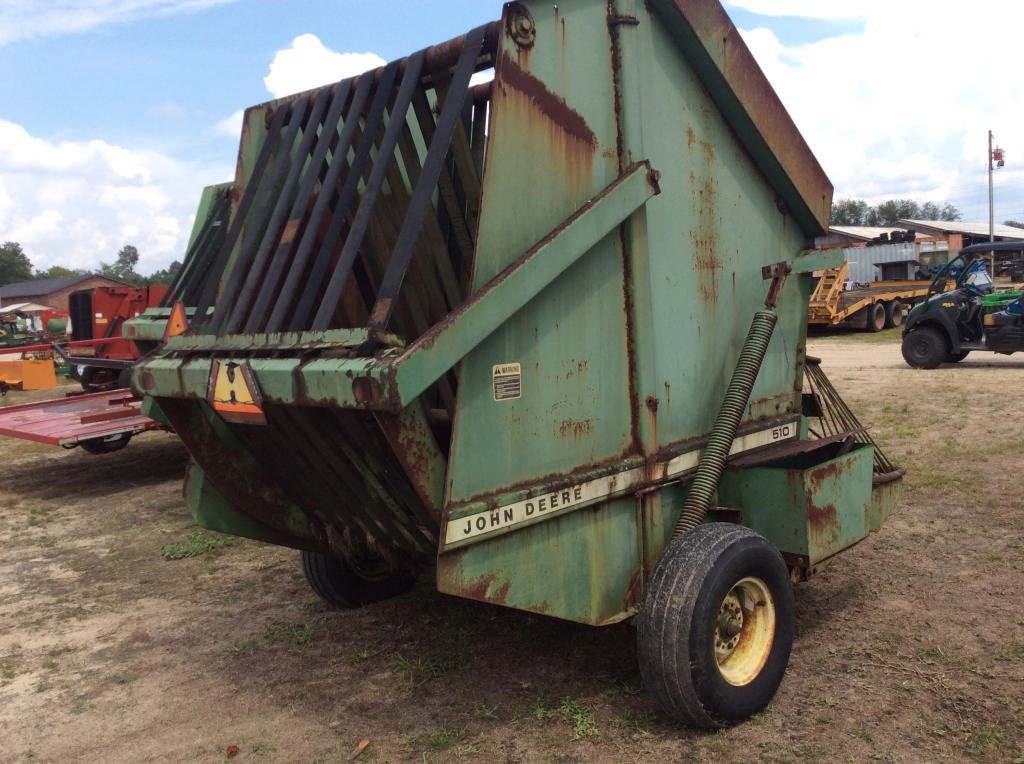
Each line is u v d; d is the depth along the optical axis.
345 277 2.94
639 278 3.35
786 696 3.43
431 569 3.85
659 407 3.49
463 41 3.08
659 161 3.48
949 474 6.96
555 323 3.05
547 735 3.21
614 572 3.33
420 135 3.71
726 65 3.71
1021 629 3.99
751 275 4.08
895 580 4.72
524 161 2.90
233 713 3.59
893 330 25.02
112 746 3.38
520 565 2.96
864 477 3.96
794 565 3.66
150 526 7.00
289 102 3.79
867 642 3.92
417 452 2.70
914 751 2.99
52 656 4.36
